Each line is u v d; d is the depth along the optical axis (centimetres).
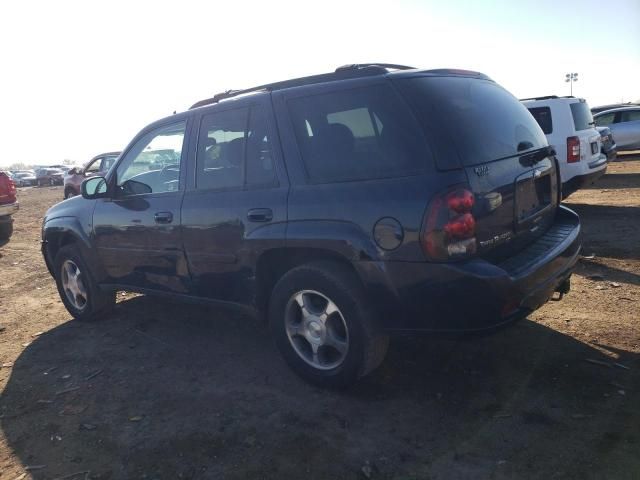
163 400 349
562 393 316
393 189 290
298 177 333
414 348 395
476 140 297
